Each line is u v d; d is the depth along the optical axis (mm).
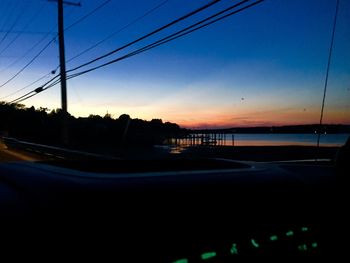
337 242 1878
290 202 1905
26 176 1916
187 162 2643
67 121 26781
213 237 1533
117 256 1342
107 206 1491
